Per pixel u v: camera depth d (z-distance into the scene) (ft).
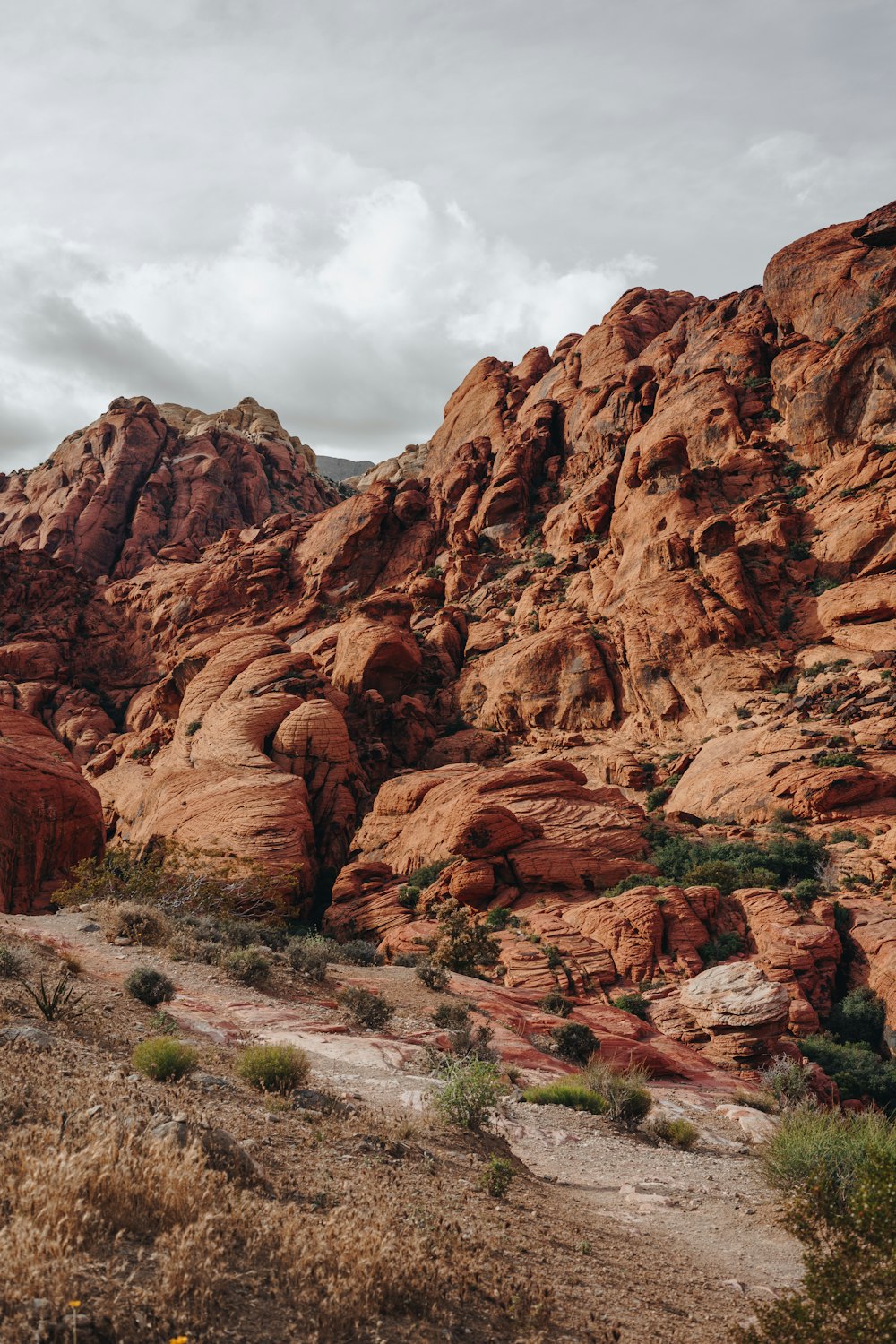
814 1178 26.68
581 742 225.97
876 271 290.35
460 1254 17.46
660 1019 107.55
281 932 102.17
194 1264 12.57
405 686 260.62
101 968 58.54
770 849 147.84
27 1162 14.05
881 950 120.26
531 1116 43.27
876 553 228.43
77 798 153.48
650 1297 19.47
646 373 343.05
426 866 162.61
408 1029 60.59
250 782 195.83
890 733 171.83
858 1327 14.87
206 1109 25.05
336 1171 22.25
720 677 214.07
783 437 281.33
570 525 303.07
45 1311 10.73
